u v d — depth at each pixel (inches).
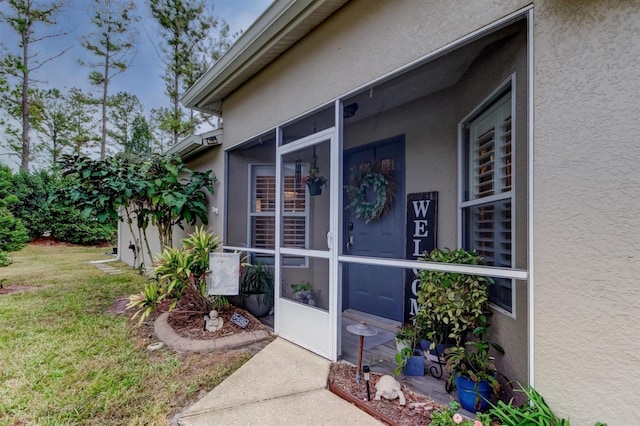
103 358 114.3
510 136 91.1
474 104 109.0
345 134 162.7
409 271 138.5
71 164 175.5
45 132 730.8
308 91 123.4
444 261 98.7
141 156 199.6
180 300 152.7
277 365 106.6
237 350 120.8
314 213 124.1
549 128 63.3
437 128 133.0
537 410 60.7
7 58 616.1
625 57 55.6
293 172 133.6
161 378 99.4
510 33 79.0
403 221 144.9
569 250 60.1
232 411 81.3
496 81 92.3
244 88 165.0
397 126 146.3
